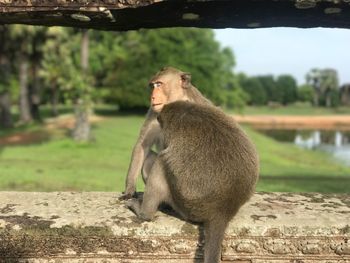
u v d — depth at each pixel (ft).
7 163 16.06
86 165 16.37
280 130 43.29
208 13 3.75
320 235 3.59
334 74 92.58
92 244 3.57
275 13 3.74
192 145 3.43
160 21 3.94
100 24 3.95
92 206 4.04
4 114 30.63
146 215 3.65
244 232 3.56
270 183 12.34
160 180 3.59
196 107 3.67
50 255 3.57
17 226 3.58
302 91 94.38
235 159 3.40
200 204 3.36
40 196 4.35
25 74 33.37
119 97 41.75
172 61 36.68
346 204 4.17
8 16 3.71
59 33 25.61
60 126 30.78
